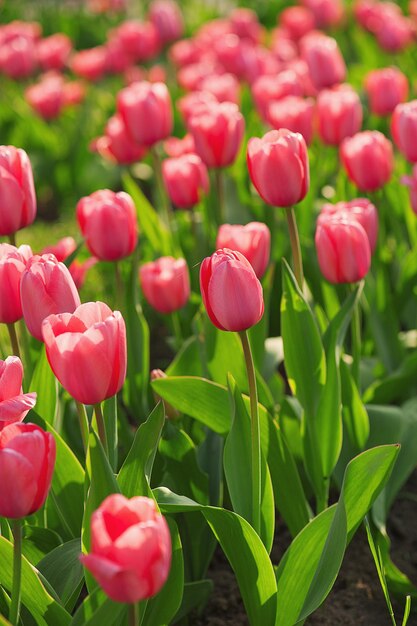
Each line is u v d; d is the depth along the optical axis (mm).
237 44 8203
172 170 5172
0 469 2369
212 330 3941
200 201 5574
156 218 5652
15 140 9680
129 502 2111
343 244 3727
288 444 3938
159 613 3102
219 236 3836
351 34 11641
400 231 5766
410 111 5277
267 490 3406
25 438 2373
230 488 3299
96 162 9445
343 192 5648
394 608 4027
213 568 4297
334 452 3820
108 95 11047
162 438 3598
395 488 4207
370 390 4660
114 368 2641
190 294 5453
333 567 3146
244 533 3102
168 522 2992
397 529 4586
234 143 5043
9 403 2576
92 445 2707
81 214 4176
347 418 4074
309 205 5641
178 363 4301
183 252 5898
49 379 3561
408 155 5379
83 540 2816
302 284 3838
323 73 7066
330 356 3688
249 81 8219
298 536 3227
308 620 3971
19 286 3232
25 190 3758
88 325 2678
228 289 2832
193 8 14773
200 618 3971
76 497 3404
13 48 10117
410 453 4277
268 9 13750
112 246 4102
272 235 5516
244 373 3973
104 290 6836
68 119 10367
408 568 4316
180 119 9102
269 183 3621
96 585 2891
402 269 5215
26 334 3844
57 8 15602
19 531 2623
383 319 4973
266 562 3152
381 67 10180
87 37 14344
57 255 4094
